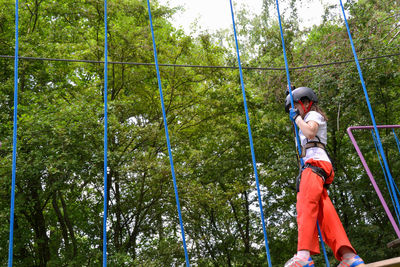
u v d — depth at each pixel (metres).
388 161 14.56
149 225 15.52
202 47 15.91
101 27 15.27
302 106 3.16
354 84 11.99
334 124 14.31
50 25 15.48
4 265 12.38
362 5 11.39
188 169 13.64
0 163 10.48
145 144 14.20
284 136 15.78
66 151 11.23
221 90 15.56
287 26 12.81
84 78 16.69
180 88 15.81
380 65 11.58
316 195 2.78
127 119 15.69
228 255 17.11
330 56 11.66
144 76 15.11
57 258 13.13
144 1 15.38
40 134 11.05
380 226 14.92
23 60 13.21
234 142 16.80
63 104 12.28
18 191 11.98
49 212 15.80
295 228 16.48
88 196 15.07
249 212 17.45
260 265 16.98
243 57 14.67
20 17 14.95
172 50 15.26
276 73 12.50
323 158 2.93
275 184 16.83
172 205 14.86
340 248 2.68
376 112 13.86
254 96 15.91
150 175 13.43
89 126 11.90
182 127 16.52
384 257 13.93
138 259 13.65
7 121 12.16
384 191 14.73
